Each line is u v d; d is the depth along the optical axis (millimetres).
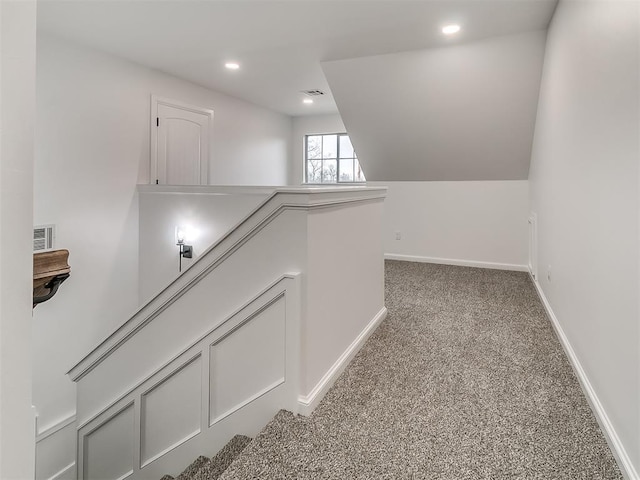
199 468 1660
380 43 3381
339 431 1515
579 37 2057
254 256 1669
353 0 2631
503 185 4773
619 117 1439
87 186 3494
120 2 2666
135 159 3936
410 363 2111
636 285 1243
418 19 2908
